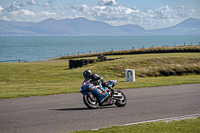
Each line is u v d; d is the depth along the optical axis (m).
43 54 154.75
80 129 8.98
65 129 9.00
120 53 86.44
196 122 9.34
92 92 12.84
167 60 46.38
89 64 46.00
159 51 84.06
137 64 43.47
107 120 10.30
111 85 13.24
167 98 15.70
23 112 12.05
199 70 41.84
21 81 31.45
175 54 67.06
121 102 14.34
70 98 16.42
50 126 9.42
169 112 11.70
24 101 15.42
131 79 28.77
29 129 9.02
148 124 9.25
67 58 86.44
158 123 9.37
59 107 13.30
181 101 14.59
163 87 21.64
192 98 15.59
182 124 9.06
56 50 195.00
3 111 12.37
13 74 37.81
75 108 12.98
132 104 13.88
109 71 39.28
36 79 33.44
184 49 81.88
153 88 21.03
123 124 9.60
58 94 18.42
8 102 15.16
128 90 19.94
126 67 41.50
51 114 11.52
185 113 11.47
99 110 12.39
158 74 39.38
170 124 9.12
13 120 10.43
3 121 10.29
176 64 44.00
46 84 26.75
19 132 8.65
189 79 29.34
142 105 13.52
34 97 17.11
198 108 12.56
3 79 33.19
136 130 8.33
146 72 39.50
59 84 26.56
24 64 52.56
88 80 12.77
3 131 8.78
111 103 13.08
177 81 26.58
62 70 42.00
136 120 10.26
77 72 38.19
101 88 12.86
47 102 14.95
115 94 13.46
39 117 10.93
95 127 9.24
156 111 11.95
